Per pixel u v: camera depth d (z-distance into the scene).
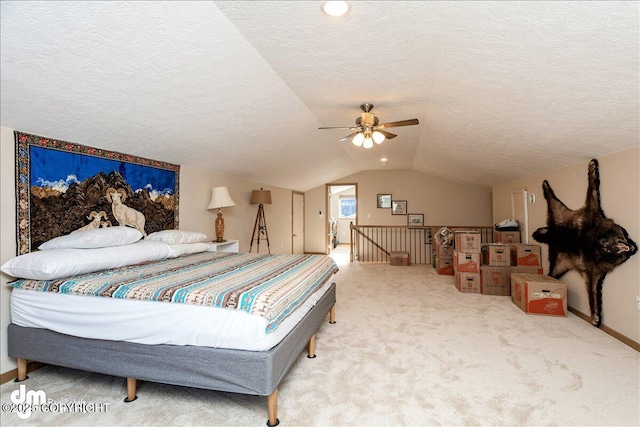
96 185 2.98
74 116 2.43
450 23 1.81
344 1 1.69
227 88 2.68
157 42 1.93
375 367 2.48
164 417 1.90
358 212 8.51
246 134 3.82
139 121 2.79
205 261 3.12
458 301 4.35
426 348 2.82
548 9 1.50
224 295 1.83
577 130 2.76
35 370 2.48
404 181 8.29
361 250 8.41
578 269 3.66
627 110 2.20
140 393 2.16
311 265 2.98
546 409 1.94
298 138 4.57
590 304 3.42
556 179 4.11
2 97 2.01
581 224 3.56
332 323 3.48
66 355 2.09
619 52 1.66
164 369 1.91
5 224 2.30
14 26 1.57
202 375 1.85
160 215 3.78
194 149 3.76
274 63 2.46
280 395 2.11
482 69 2.24
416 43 2.08
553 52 1.81
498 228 5.50
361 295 4.69
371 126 3.35
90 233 2.57
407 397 2.08
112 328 1.98
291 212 8.12
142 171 3.52
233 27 1.97
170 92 2.50
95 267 2.40
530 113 2.72
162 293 1.89
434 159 6.05
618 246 2.94
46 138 2.55
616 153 2.98
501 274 4.70
